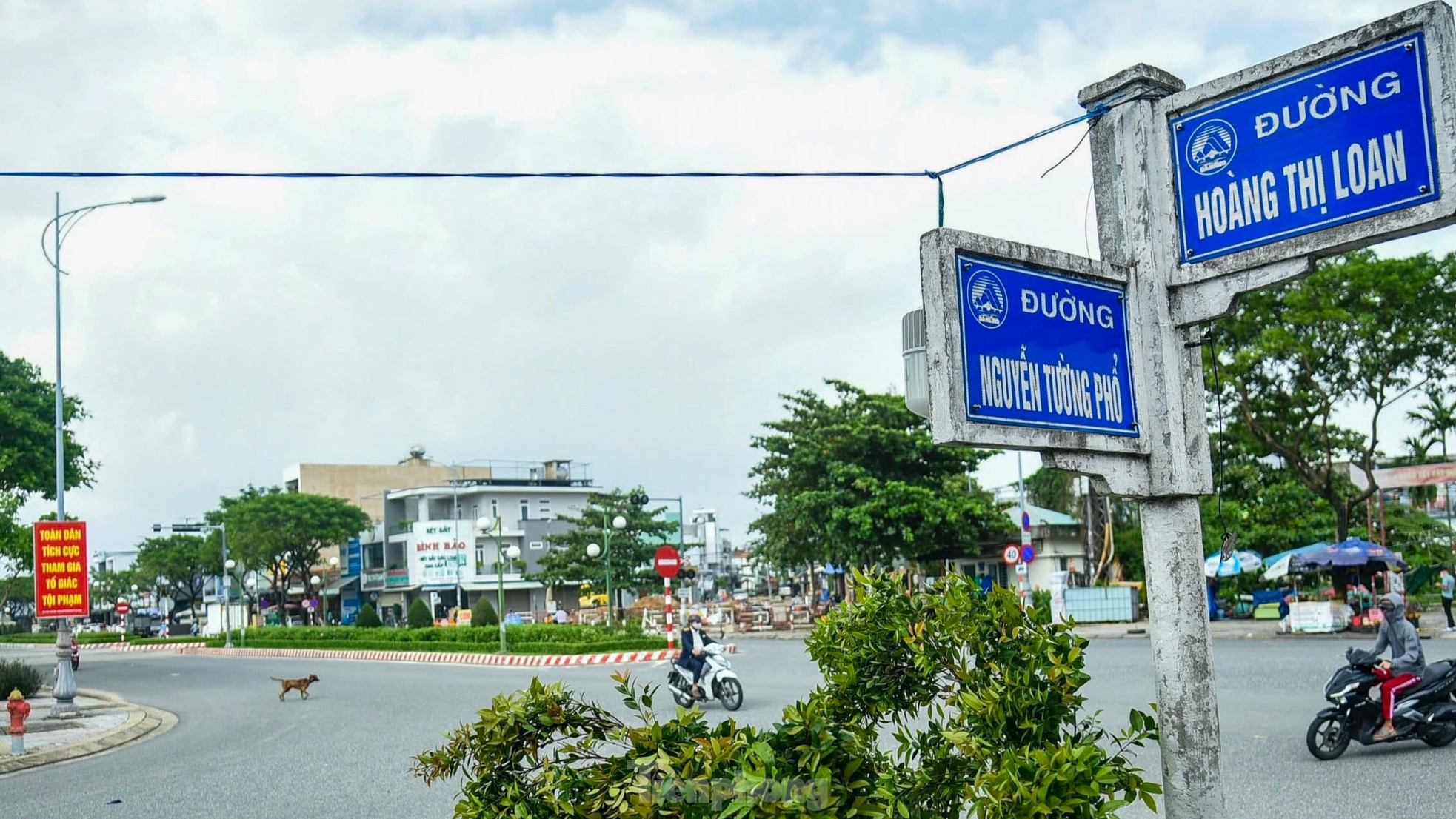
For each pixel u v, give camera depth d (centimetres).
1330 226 376
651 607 4756
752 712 1599
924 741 450
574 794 409
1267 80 394
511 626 3650
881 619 479
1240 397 2920
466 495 6838
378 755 1369
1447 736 1041
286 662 3922
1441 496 5144
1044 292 391
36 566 2106
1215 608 3472
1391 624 1053
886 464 3878
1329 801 843
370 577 6994
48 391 3581
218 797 1123
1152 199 421
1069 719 423
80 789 1245
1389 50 366
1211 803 400
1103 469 400
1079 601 3378
